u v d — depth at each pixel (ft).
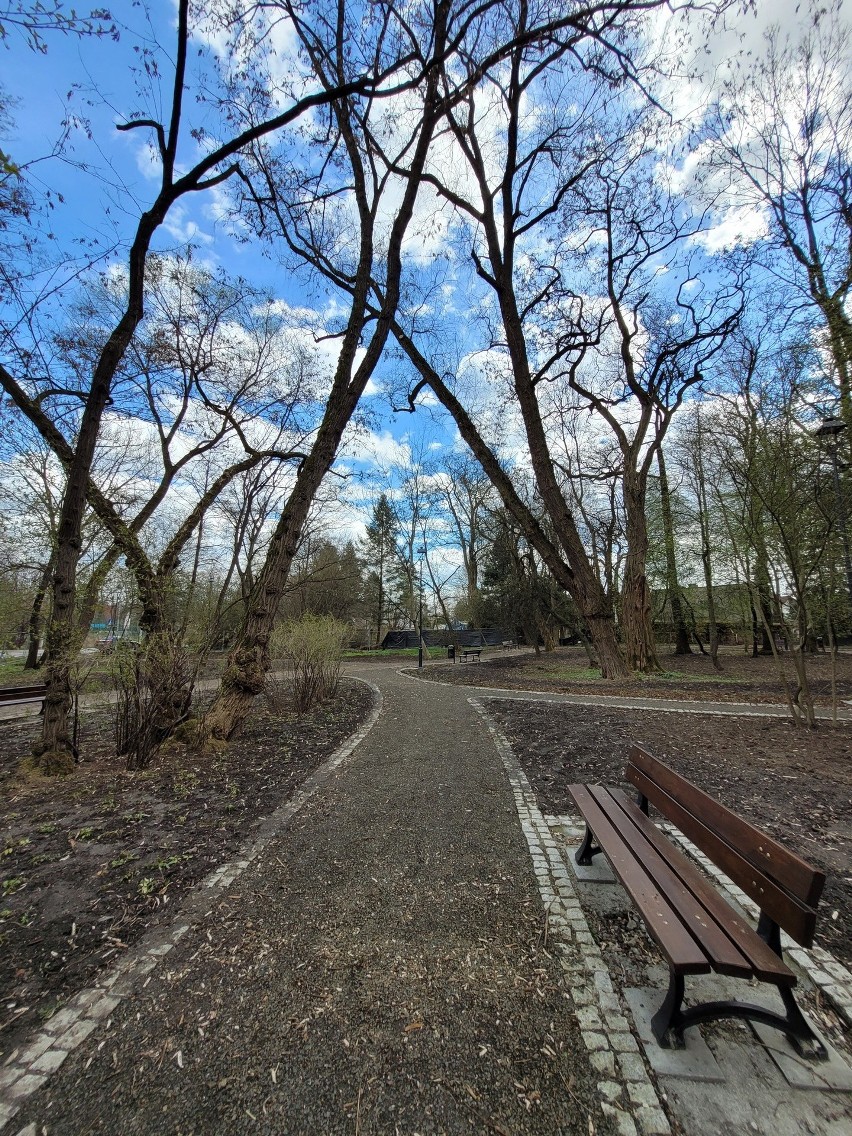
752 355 30.63
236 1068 5.60
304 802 13.71
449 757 18.07
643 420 46.73
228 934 8.02
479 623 113.80
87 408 17.13
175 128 17.06
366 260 25.02
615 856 7.73
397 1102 5.17
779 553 21.49
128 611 19.63
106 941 7.90
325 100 17.90
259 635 20.99
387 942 7.78
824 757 17.11
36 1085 5.42
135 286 17.58
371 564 130.21
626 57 23.00
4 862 10.46
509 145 34.01
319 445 22.21
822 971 6.99
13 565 40.55
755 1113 5.00
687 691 33.65
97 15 11.48
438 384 37.01
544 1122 4.93
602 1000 6.55
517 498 37.29
